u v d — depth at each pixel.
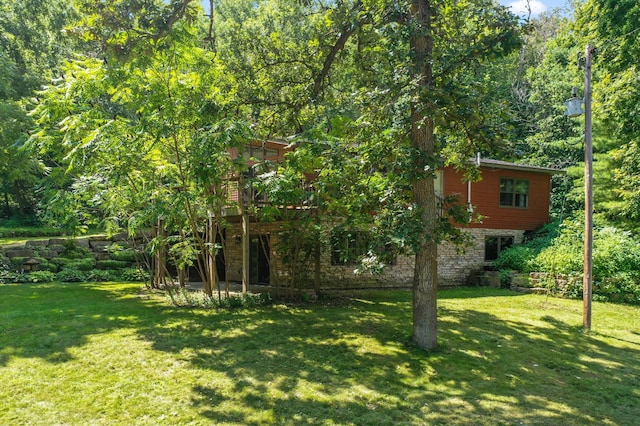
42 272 15.43
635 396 5.52
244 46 10.62
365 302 11.39
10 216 23.92
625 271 12.00
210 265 11.55
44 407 4.65
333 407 4.86
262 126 10.64
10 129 15.31
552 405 5.16
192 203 9.82
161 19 6.72
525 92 29.06
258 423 4.43
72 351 6.51
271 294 12.01
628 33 14.11
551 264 13.16
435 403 5.07
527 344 7.68
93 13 6.48
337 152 7.77
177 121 8.78
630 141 14.98
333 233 8.87
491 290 14.21
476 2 7.08
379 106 6.95
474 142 7.41
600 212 16.78
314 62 10.10
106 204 10.41
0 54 17.11
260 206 11.43
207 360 6.34
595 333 8.53
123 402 4.84
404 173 6.41
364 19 7.61
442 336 7.91
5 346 6.63
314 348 7.05
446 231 6.94
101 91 8.95
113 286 14.39
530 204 18.22
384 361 6.49
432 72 6.90
